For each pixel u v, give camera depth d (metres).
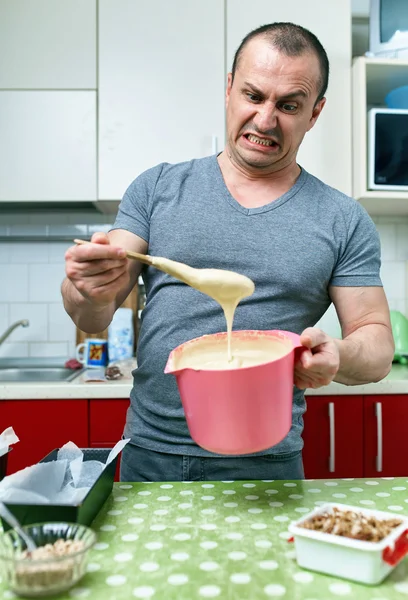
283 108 0.96
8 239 2.10
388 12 1.86
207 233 1.00
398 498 0.79
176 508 0.76
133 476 1.01
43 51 1.81
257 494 0.81
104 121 1.82
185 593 0.54
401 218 2.18
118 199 1.83
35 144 1.82
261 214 1.01
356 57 2.02
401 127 1.80
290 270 0.98
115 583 0.56
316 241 1.00
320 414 1.62
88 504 0.67
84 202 1.92
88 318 0.93
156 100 1.83
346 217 1.03
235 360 0.73
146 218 1.07
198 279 0.71
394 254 2.18
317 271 1.00
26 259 2.12
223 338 0.78
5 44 1.81
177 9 1.82
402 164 1.81
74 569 0.55
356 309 1.01
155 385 0.99
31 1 1.81
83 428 1.60
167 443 0.98
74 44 1.82
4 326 2.12
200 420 0.66
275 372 0.64
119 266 0.76
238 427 0.64
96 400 1.60
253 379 0.63
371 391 1.62
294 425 1.02
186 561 0.61
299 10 1.84
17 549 0.60
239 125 0.97
